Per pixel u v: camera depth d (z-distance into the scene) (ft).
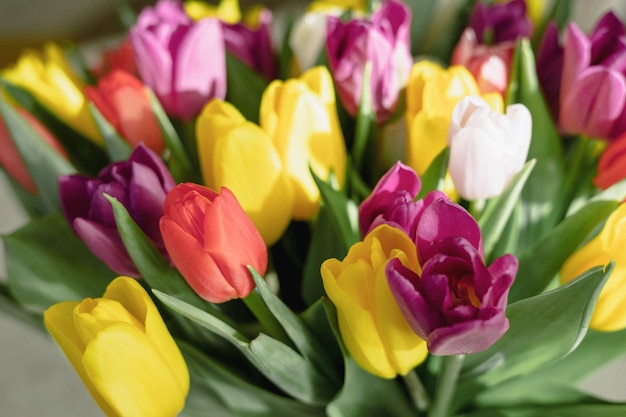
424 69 2.02
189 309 1.74
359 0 2.62
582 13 2.80
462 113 1.85
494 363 1.92
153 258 1.84
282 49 2.45
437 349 1.61
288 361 1.86
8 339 2.57
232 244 1.71
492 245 1.97
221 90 2.19
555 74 2.15
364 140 2.08
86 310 1.72
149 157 1.85
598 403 1.94
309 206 2.00
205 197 1.73
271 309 1.78
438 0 2.62
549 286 1.93
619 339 2.04
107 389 1.68
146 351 1.68
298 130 1.93
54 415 2.42
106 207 1.81
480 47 2.19
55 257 2.07
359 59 2.05
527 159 2.08
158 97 2.17
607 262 1.77
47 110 2.30
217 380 1.99
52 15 5.50
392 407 1.97
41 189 2.19
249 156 1.84
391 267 1.58
